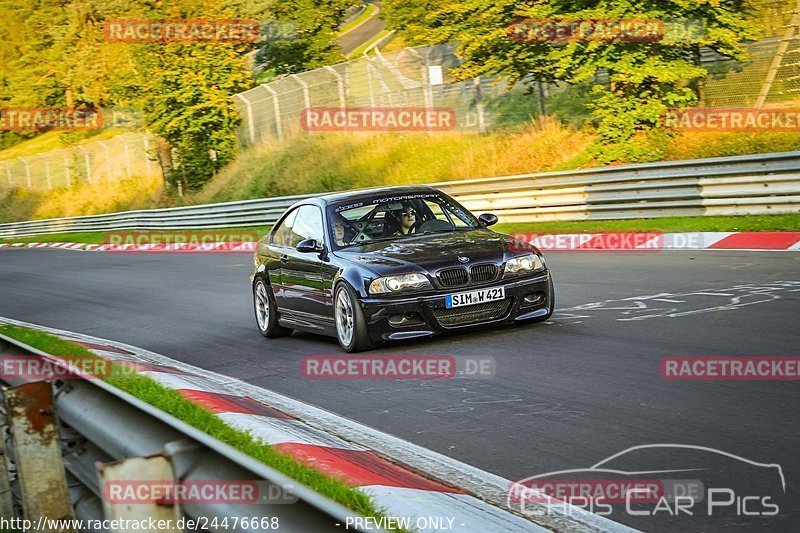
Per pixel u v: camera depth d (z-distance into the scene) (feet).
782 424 37.06
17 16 420.77
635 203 131.34
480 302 61.36
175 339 81.51
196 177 291.38
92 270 171.12
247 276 130.93
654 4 151.43
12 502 30.76
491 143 199.93
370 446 40.29
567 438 38.29
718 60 168.66
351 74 242.58
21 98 425.28
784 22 167.53
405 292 60.49
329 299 65.31
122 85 293.43
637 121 158.40
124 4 301.22
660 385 45.39
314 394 52.39
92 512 24.72
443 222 69.21
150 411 21.68
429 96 224.12
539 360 54.03
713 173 120.26
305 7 304.09
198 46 287.69
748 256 92.99
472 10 171.22
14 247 291.79
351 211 69.56
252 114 279.69
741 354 50.57
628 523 28.17
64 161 400.26
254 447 36.96
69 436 27.12
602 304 73.20
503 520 28.50
